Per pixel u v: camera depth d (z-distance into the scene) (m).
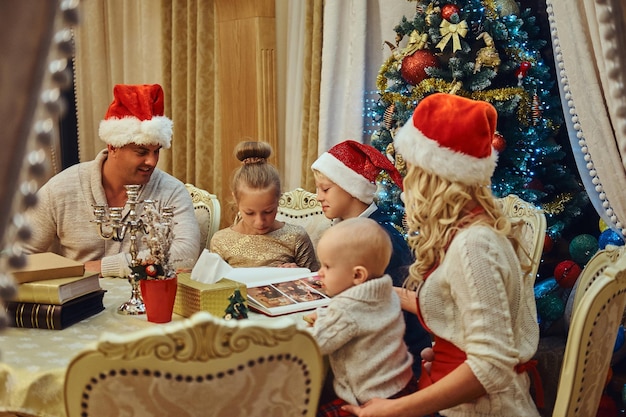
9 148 0.93
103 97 5.29
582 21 3.12
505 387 1.72
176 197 3.13
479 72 3.19
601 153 3.14
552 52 3.84
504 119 3.33
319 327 1.85
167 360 1.36
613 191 3.14
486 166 1.84
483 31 3.21
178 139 4.93
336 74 4.14
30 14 0.91
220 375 1.39
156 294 2.11
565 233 3.88
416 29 3.34
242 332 1.38
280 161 4.55
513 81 3.35
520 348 1.83
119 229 2.26
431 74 3.24
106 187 3.06
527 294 1.92
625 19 1.39
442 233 1.83
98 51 5.23
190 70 4.78
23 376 1.70
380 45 4.09
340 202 2.68
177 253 2.94
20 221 0.98
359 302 1.87
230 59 4.50
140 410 1.40
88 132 5.38
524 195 3.29
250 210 3.05
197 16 4.69
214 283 2.20
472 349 1.72
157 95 3.00
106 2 5.19
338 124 4.20
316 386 1.52
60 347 1.90
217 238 3.20
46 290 2.06
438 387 1.74
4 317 1.02
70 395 1.40
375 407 1.78
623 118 1.42
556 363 3.28
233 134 4.55
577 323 1.82
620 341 3.20
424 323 1.89
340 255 1.93
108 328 2.08
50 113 0.96
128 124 2.90
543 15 3.84
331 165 2.66
